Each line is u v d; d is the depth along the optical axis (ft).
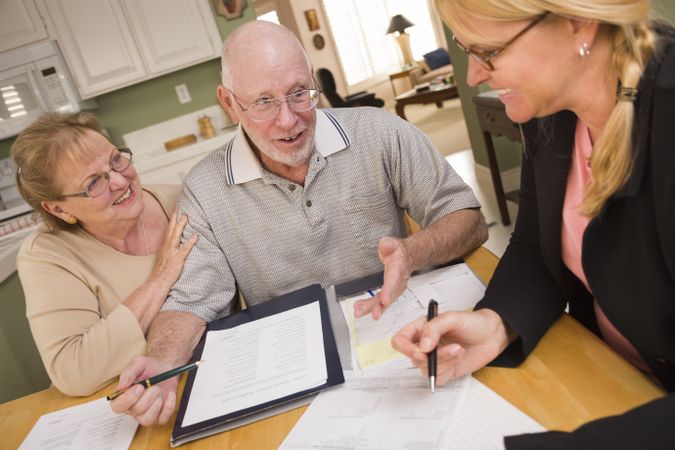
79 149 3.98
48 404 3.65
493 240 10.75
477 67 2.49
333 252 4.59
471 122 14.14
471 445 2.27
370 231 4.57
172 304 4.05
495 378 2.64
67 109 11.11
